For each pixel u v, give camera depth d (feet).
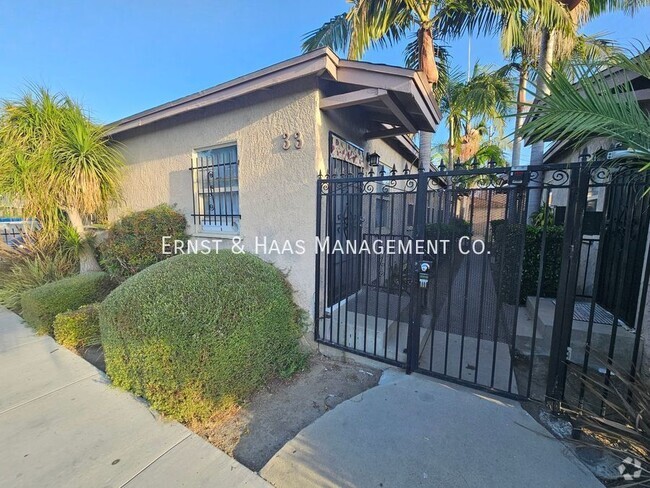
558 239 13.26
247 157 12.08
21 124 14.89
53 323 12.03
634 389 5.95
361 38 18.01
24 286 16.60
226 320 7.86
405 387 8.52
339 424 7.09
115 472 5.79
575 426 6.49
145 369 7.32
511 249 14.05
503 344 10.86
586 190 6.44
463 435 6.66
